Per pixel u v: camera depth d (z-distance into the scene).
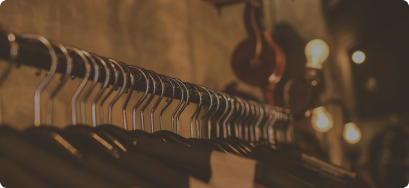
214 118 1.46
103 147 0.39
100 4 1.46
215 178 0.43
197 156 0.43
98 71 0.45
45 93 1.17
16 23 1.10
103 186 0.29
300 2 2.96
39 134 0.34
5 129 0.31
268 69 2.00
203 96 0.71
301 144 2.16
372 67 3.88
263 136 1.14
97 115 1.33
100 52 1.43
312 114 2.28
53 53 0.36
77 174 0.29
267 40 2.05
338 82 3.22
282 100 2.52
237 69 2.06
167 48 1.81
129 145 0.44
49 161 0.29
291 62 2.86
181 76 1.88
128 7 1.62
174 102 1.77
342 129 2.90
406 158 3.16
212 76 2.18
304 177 0.68
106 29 1.48
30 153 0.29
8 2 1.08
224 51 2.38
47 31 1.21
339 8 3.21
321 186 0.67
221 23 2.39
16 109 1.07
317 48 2.00
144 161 0.39
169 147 0.44
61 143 0.35
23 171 0.28
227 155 0.45
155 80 0.57
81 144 0.38
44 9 1.20
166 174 0.38
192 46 2.00
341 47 3.52
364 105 3.93
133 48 1.62
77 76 0.44
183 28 1.95
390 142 3.31
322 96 2.79
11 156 0.29
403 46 3.60
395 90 3.73
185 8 1.99
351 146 3.23
